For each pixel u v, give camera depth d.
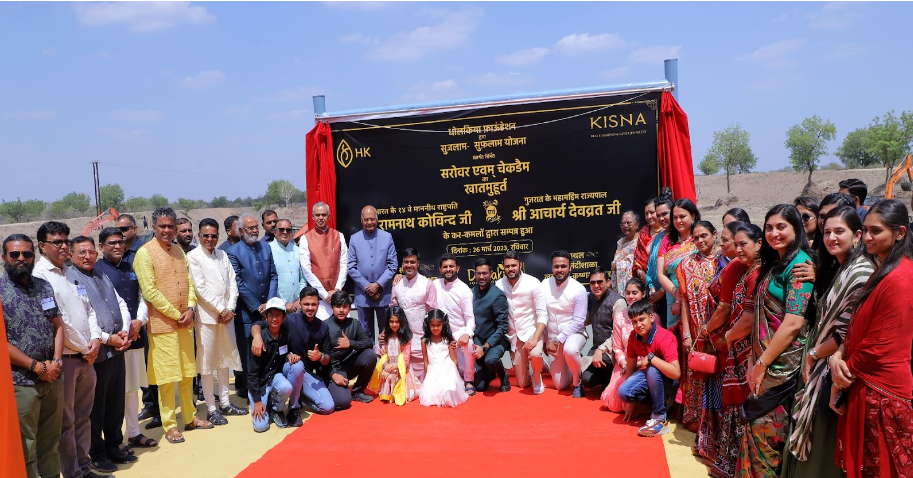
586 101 8.53
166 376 6.53
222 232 37.78
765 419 4.53
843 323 4.02
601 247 8.59
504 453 5.82
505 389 8.02
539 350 7.79
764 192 51.06
